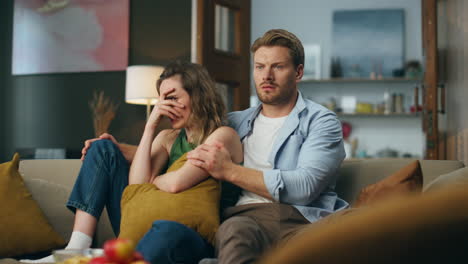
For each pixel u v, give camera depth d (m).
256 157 1.73
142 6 4.83
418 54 7.02
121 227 1.53
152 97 4.13
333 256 0.29
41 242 1.78
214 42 4.20
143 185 1.60
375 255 0.29
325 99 7.20
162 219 1.49
